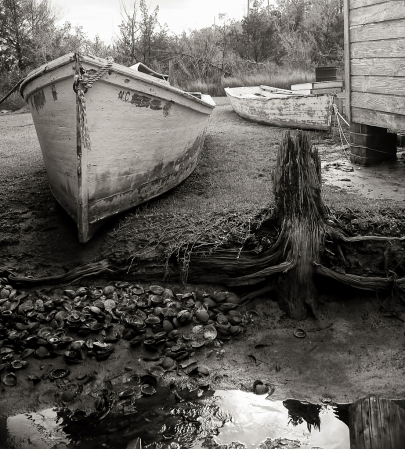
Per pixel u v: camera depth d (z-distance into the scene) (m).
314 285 6.09
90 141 6.25
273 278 6.18
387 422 4.36
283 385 5.17
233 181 8.37
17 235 7.00
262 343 5.70
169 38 24.16
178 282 6.33
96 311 5.78
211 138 11.31
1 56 20.88
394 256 6.30
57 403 4.96
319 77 14.89
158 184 7.62
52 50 21.16
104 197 6.73
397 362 5.42
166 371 5.30
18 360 5.32
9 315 5.74
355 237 6.28
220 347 5.62
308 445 4.40
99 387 5.14
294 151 6.12
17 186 8.28
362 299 6.20
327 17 21.95
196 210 7.16
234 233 6.41
